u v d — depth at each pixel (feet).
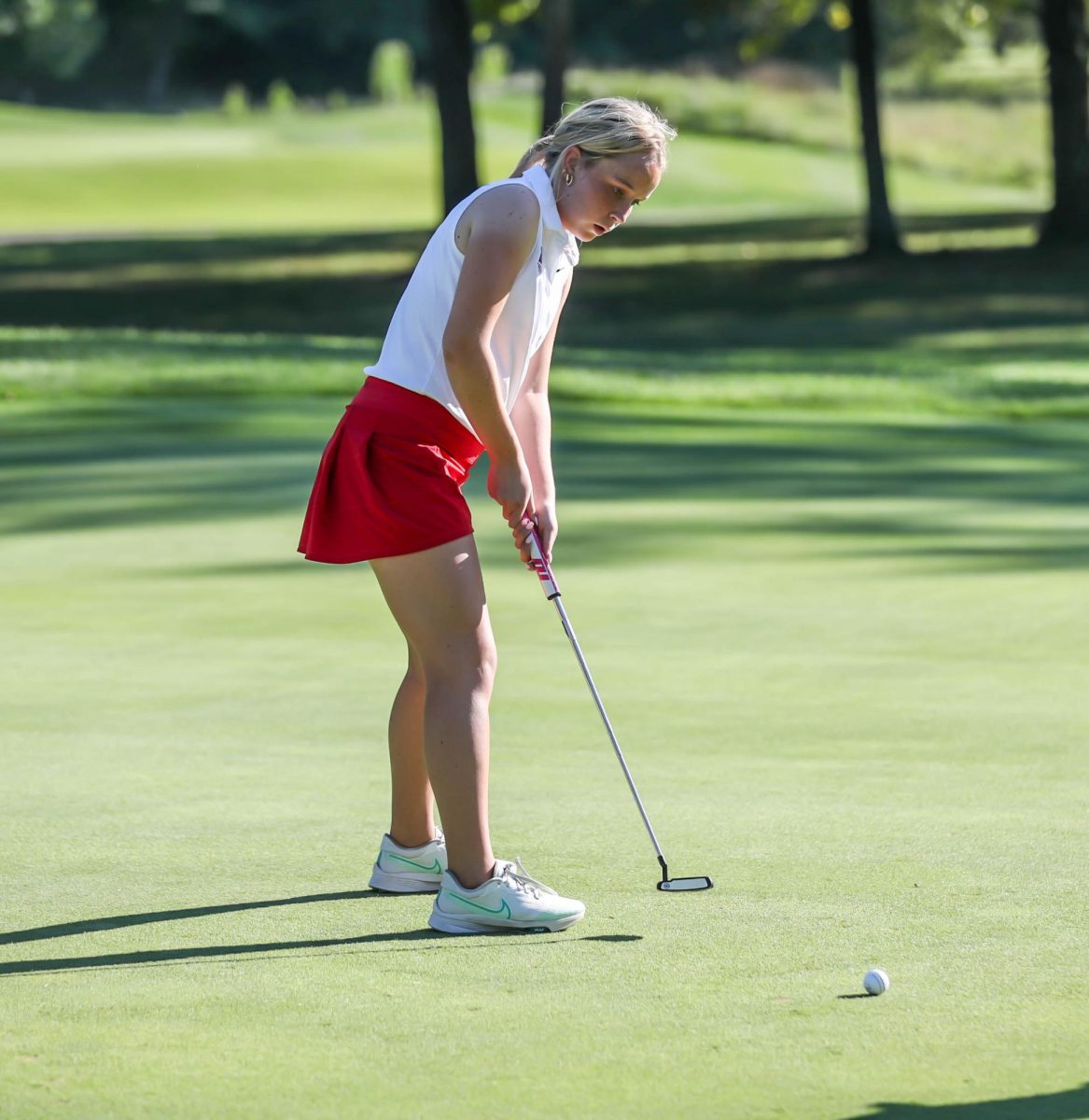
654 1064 31.30
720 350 261.65
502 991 35.47
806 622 77.41
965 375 218.18
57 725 59.36
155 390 179.83
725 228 461.37
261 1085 30.48
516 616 78.54
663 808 49.70
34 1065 31.42
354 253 417.69
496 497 42.52
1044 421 180.96
